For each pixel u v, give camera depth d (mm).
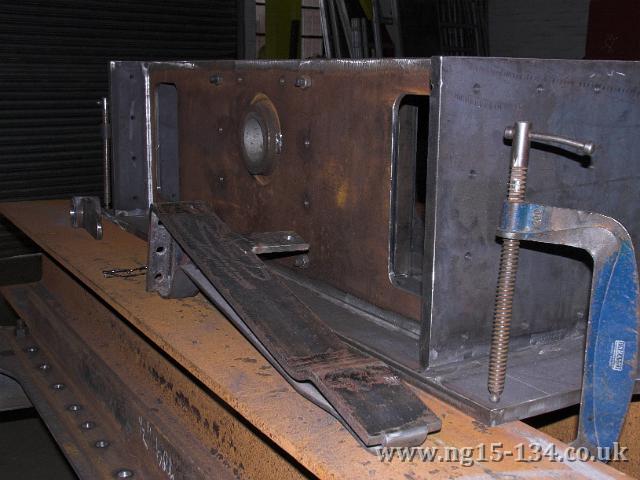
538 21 5102
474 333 1344
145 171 2463
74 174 4246
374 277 1521
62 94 4133
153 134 2385
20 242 4168
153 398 1999
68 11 4070
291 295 1406
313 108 1600
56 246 2215
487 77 1241
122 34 4273
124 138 2443
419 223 1827
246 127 1791
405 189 1617
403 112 1592
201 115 2049
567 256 1431
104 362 2232
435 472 1066
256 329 1288
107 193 2617
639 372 1288
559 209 1143
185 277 1719
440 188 1240
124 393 2031
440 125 1216
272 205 1790
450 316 1310
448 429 1183
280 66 1684
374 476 1055
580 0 4840
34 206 2752
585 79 1354
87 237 2320
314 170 1627
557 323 1453
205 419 1791
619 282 1115
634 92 1426
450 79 1206
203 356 1455
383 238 1476
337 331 1488
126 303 1738
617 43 4559
